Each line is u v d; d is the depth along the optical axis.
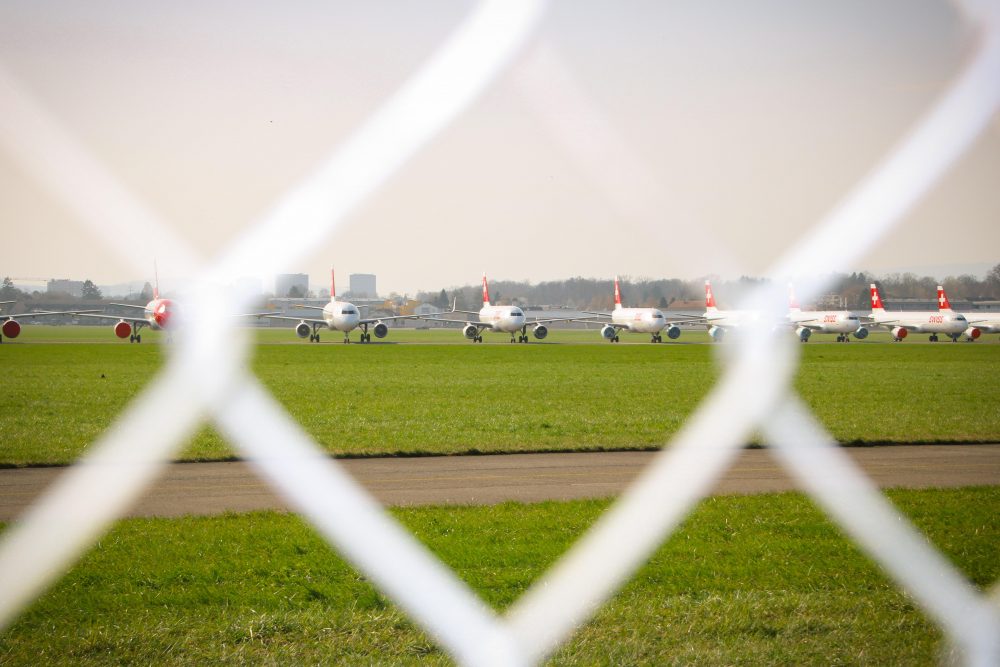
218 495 74.00
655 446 100.75
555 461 92.06
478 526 61.28
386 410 135.12
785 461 92.50
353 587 47.72
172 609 44.09
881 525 61.91
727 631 41.25
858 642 40.09
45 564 51.59
